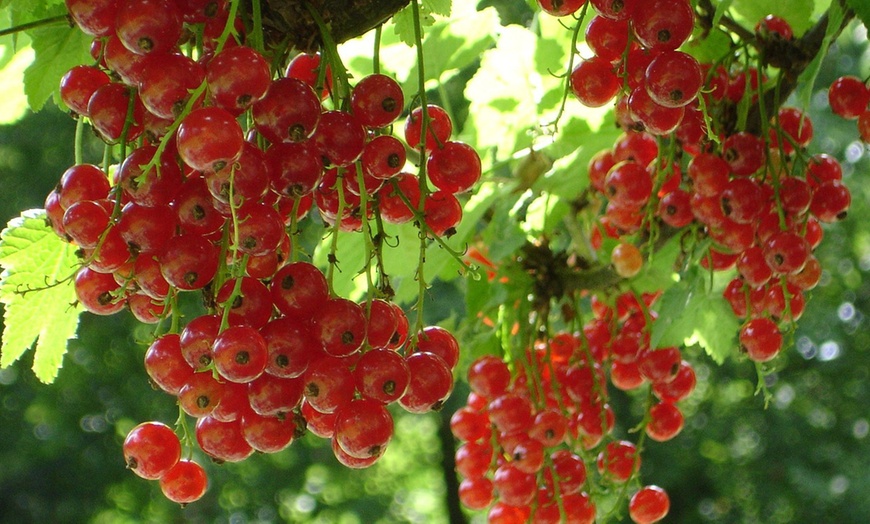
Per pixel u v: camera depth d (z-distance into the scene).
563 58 0.53
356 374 0.40
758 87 0.47
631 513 0.51
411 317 0.95
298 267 0.40
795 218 0.47
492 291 0.52
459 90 1.27
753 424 2.23
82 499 2.14
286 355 0.39
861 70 1.76
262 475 2.27
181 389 0.40
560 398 0.50
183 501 0.42
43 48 0.45
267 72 0.39
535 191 0.54
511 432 0.49
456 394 1.91
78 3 0.40
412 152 0.50
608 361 0.54
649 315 0.51
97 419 2.14
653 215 0.50
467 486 0.51
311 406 0.41
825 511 2.10
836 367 2.21
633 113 0.44
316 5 0.41
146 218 0.40
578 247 0.55
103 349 2.08
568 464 0.50
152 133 0.40
